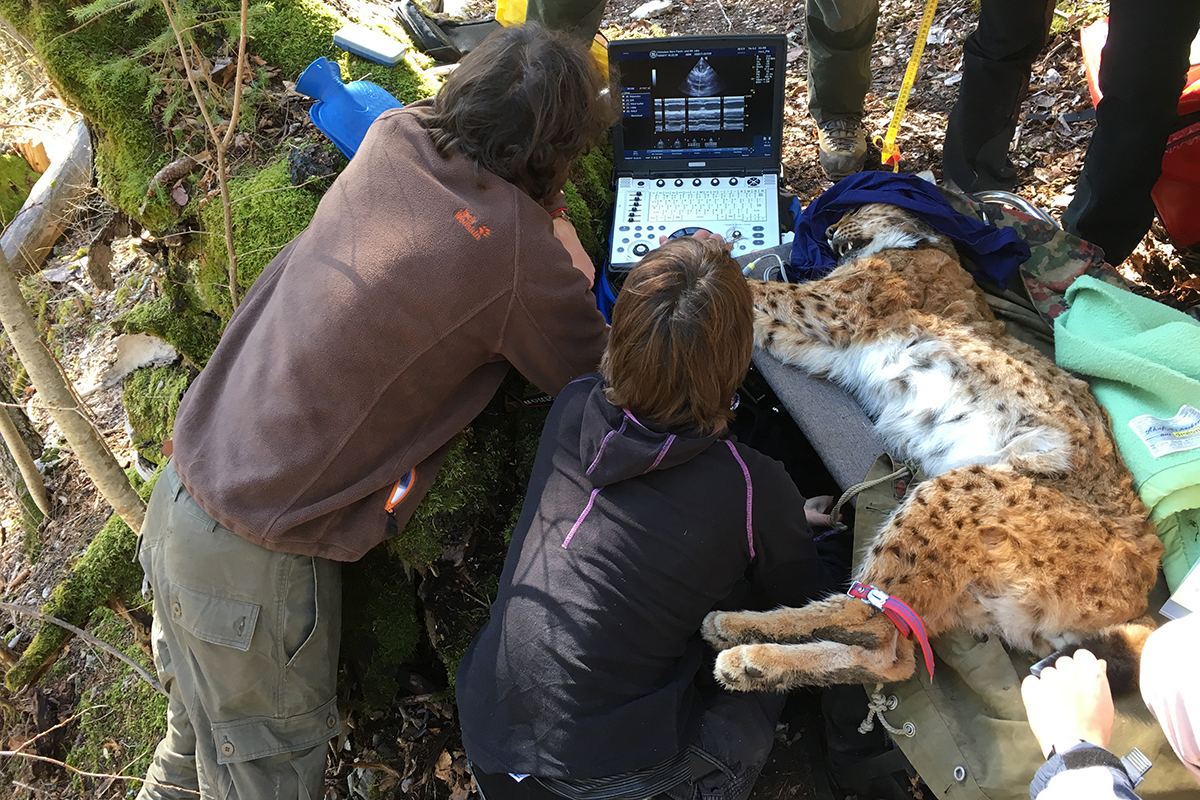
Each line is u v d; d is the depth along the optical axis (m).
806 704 2.34
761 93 2.93
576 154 1.99
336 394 1.86
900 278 2.59
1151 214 2.80
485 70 1.86
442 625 2.51
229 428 1.93
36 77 3.03
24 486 4.30
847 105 3.61
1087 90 3.86
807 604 2.09
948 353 2.44
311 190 2.60
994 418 2.33
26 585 4.11
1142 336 2.28
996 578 2.06
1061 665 1.57
